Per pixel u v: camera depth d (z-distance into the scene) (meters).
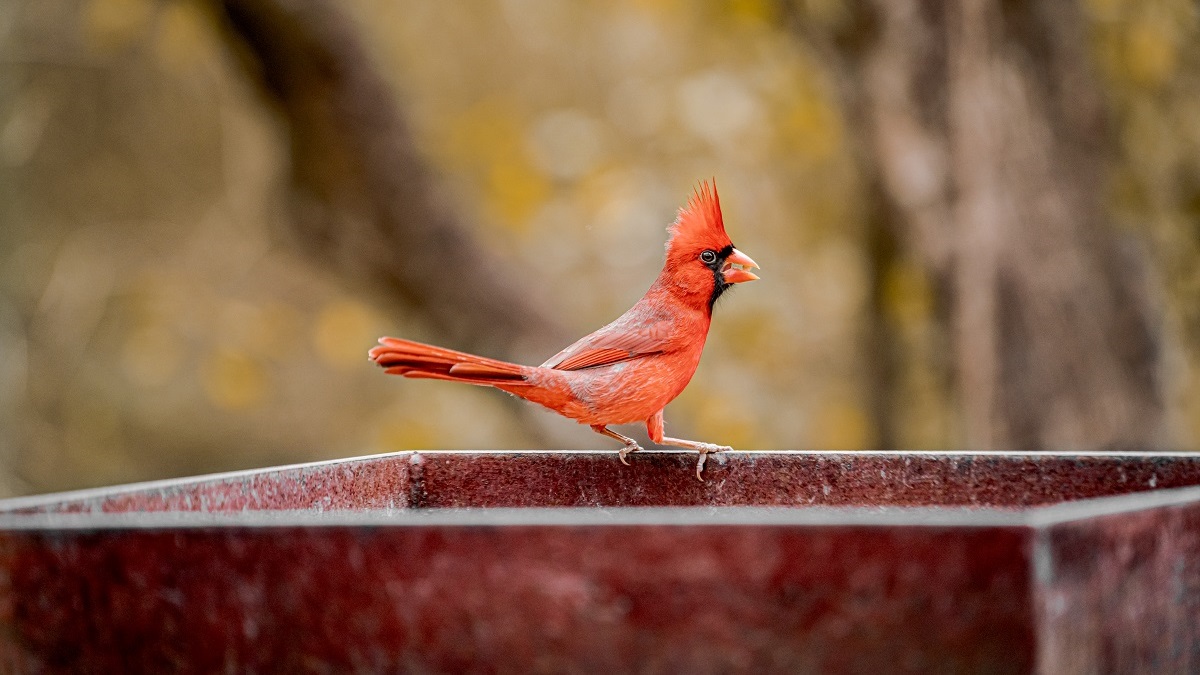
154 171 19.86
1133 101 12.78
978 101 11.98
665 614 2.80
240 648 2.93
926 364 14.66
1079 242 11.84
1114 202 12.01
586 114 18.03
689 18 16.31
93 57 18.48
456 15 18.23
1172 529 3.17
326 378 20.58
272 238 17.03
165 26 15.49
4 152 17.56
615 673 2.80
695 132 16.78
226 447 20.64
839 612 2.79
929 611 2.78
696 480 5.34
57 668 3.02
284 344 18.41
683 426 16.22
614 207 16.80
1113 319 11.81
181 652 2.95
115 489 4.25
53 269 19.11
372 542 2.88
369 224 14.47
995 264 11.94
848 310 17.25
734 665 2.79
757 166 17.38
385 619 2.87
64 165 19.61
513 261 15.29
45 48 18.25
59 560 3.02
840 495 5.16
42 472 19.34
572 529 2.83
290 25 13.74
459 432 18.02
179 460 20.41
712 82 16.83
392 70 15.56
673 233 6.12
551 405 5.85
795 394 17.22
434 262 14.58
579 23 17.95
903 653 2.79
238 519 3.00
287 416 20.72
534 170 17.02
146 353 18.80
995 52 11.96
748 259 6.03
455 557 2.85
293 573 2.91
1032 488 4.86
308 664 2.89
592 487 5.35
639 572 2.81
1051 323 11.79
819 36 13.09
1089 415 11.73
